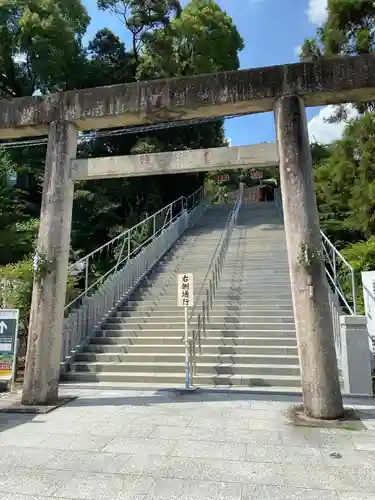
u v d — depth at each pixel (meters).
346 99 7.28
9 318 8.90
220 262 14.45
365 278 9.45
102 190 22.52
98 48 27.52
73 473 4.35
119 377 9.24
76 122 8.09
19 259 16.53
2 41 24.33
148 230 20.17
